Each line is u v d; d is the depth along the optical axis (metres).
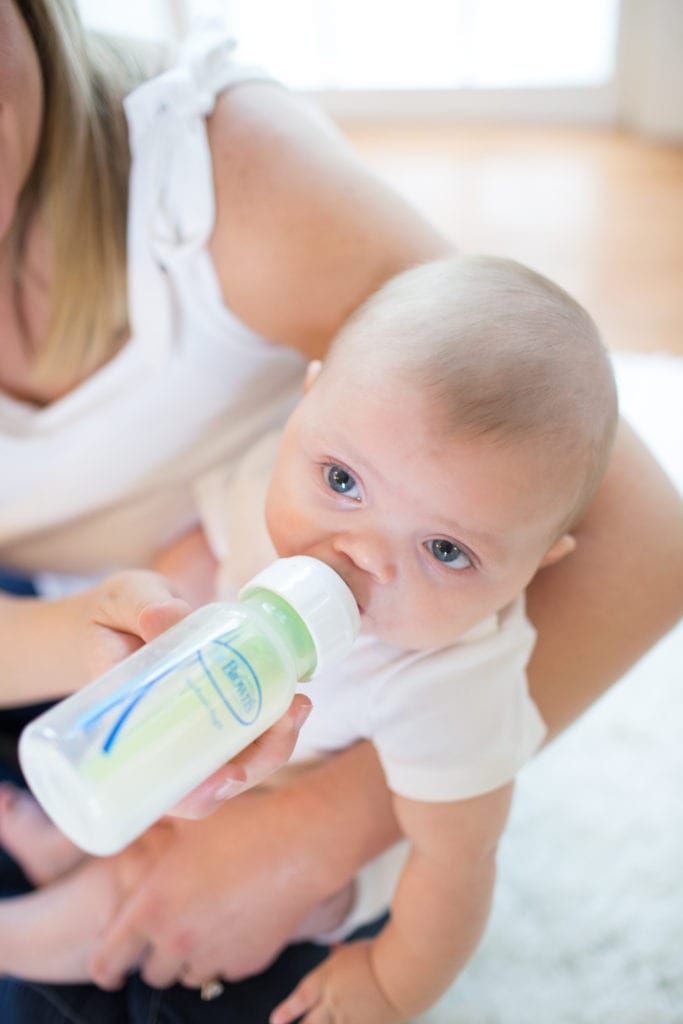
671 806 1.25
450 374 0.63
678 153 2.73
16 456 0.96
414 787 0.73
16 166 0.78
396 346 0.65
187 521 1.09
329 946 0.95
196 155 0.84
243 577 0.89
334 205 0.84
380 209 0.85
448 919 0.76
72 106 0.80
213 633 0.57
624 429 0.86
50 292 0.89
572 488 0.66
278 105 0.88
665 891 1.16
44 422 0.95
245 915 0.83
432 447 0.63
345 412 0.65
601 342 0.70
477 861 0.75
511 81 2.92
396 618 0.66
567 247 2.30
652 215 2.41
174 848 0.85
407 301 0.68
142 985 0.88
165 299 0.88
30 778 0.55
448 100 2.99
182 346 0.92
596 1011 1.06
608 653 0.82
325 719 0.81
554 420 0.64
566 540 0.74
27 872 0.98
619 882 1.17
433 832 0.74
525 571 0.68
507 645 0.74
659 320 2.01
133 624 0.67
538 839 1.22
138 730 0.53
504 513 0.64
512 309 0.66
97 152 0.84
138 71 0.89
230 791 0.57
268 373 0.98
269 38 2.95
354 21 2.89
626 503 0.82
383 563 0.63
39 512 1.02
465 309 0.66
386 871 0.93
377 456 0.64
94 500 1.02
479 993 1.08
